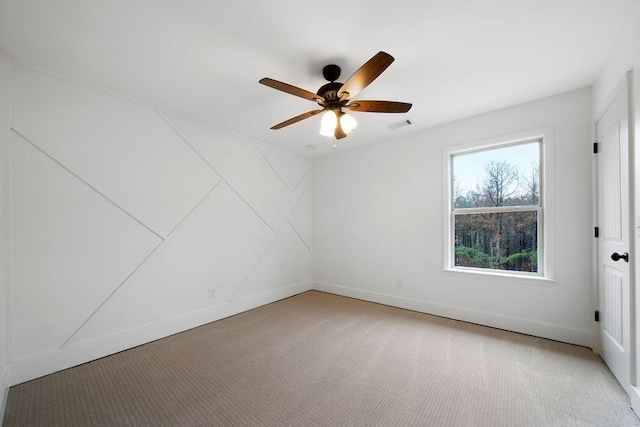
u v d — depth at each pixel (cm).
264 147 393
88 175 231
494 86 240
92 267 232
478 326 295
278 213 412
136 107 261
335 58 198
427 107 281
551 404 168
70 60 199
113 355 238
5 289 188
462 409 166
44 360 205
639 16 152
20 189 197
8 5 145
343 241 429
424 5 150
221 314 329
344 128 221
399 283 366
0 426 156
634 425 151
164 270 279
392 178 373
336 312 348
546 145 261
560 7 152
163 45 182
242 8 151
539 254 274
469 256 318
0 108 188
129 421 159
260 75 220
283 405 172
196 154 309
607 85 202
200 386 192
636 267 161
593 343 235
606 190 210
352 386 191
